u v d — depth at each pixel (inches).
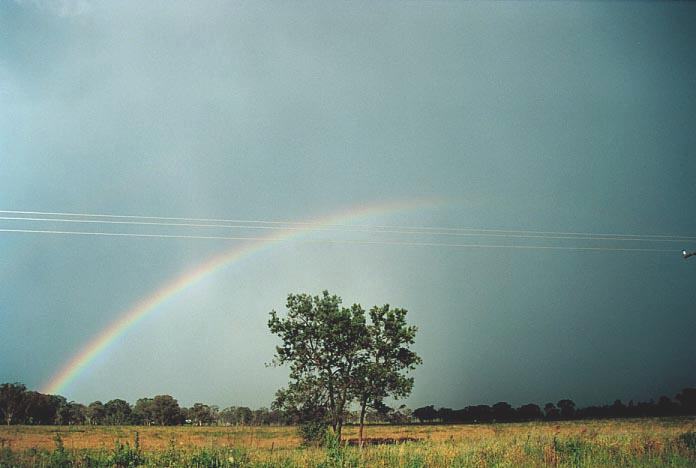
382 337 1830.7
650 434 1080.8
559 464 768.9
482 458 780.0
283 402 1728.6
